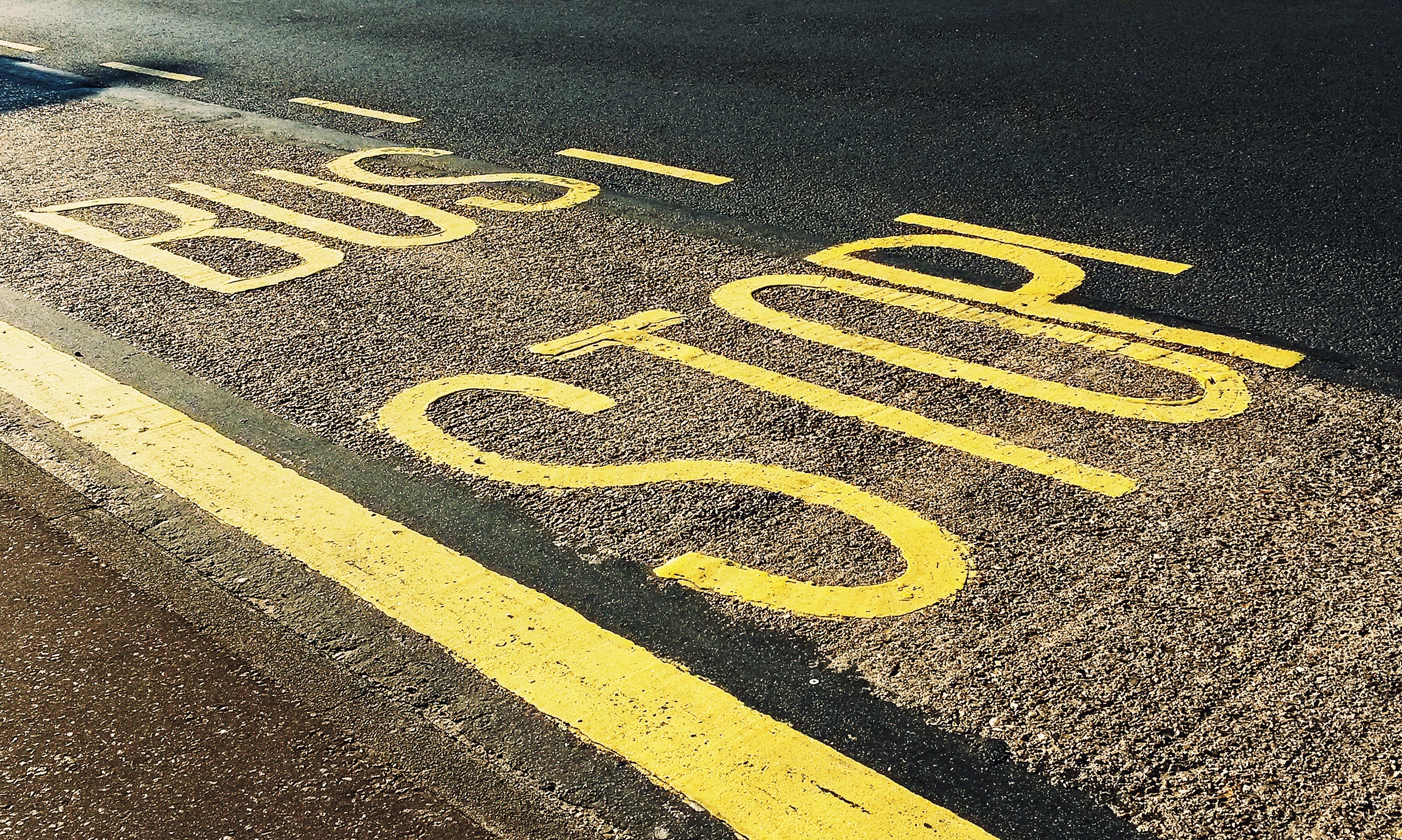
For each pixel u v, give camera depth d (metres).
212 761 2.74
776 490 3.71
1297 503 3.55
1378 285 5.15
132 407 4.38
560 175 7.16
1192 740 2.71
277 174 7.29
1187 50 9.30
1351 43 9.23
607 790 2.65
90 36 11.84
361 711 2.88
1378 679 2.86
